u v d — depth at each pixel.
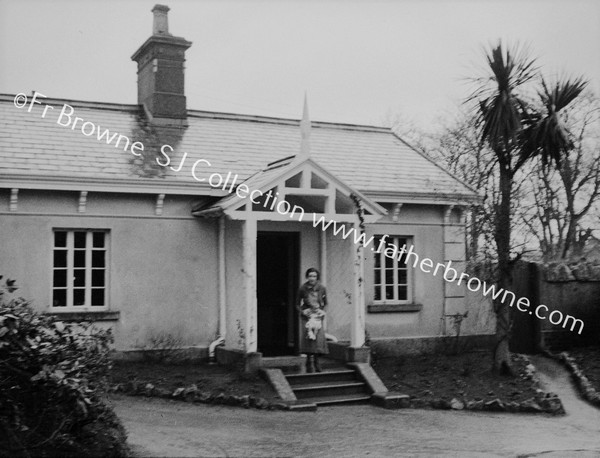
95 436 9.71
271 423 12.38
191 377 14.73
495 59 15.90
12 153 15.83
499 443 11.84
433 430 12.59
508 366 16.34
